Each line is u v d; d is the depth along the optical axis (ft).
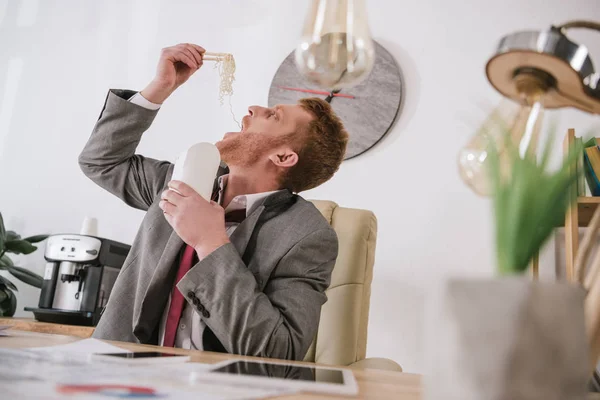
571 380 0.92
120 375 1.47
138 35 8.36
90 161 4.75
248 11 7.83
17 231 8.09
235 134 4.58
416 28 7.00
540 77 1.43
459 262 6.15
